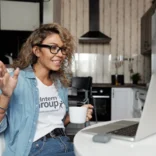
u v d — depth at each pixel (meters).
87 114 1.27
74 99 3.65
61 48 1.30
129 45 4.94
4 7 3.92
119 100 4.31
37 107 1.22
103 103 4.36
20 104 1.18
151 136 0.95
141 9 4.92
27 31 3.95
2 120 1.05
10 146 1.14
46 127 1.24
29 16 3.95
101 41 4.87
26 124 1.17
